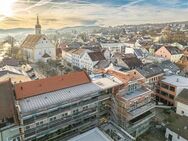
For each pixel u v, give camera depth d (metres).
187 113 58.25
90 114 47.47
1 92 38.41
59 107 41.03
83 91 45.94
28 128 38.19
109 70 61.44
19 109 36.91
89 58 101.75
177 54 117.31
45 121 40.19
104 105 51.38
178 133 47.59
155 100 70.00
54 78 46.78
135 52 121.81
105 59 104.81
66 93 44.31
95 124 48.91
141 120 51.81
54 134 42.12
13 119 36.84
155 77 70.50
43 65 116.94
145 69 71.94
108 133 47.28
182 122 51.16
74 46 160.25
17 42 154.75
